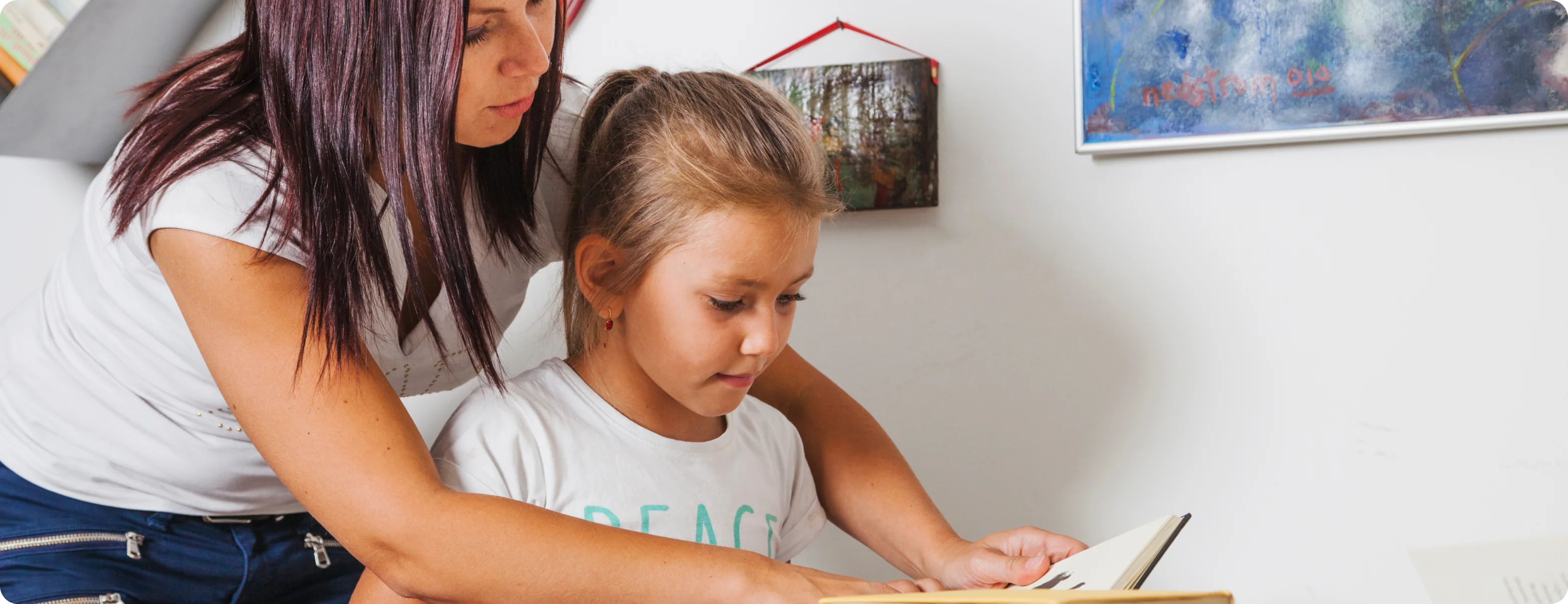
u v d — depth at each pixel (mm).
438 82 591
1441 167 998
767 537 792
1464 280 999
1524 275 988
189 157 588
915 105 1054
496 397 730
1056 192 1059
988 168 1068
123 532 741
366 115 610
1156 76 1024
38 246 1179
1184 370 1046
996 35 1061
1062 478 1073
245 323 564
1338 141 1011
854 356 1107
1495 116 972
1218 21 1013
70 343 711
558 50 721
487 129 657
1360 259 1014
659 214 674
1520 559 976
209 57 667
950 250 1081
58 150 1097
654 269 681
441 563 554
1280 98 1006
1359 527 1019
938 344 1089
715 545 747
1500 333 994
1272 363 1031
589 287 726
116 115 1095
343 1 575
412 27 581
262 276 567
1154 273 1047
